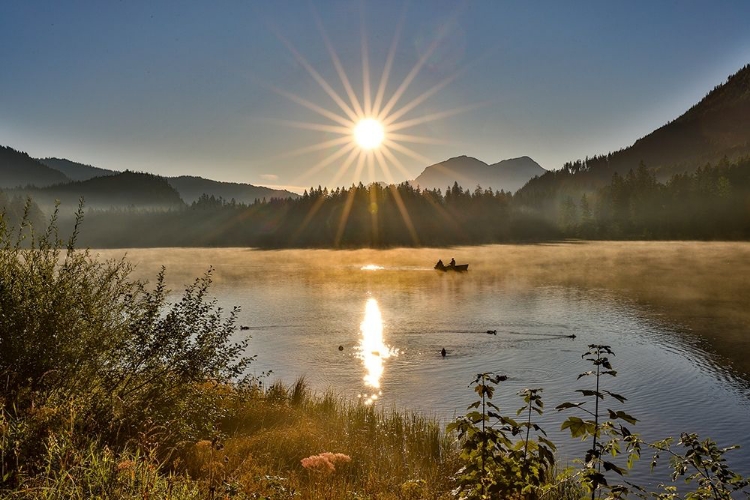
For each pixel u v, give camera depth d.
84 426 7.52
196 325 11.97
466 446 6.11
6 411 7.25
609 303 50.69
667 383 24.58
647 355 30.31
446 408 21.03
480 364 28.34
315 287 66.69
